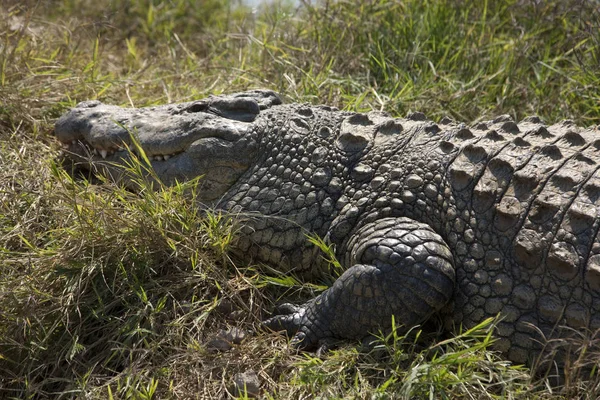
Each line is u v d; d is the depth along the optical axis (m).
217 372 2.87
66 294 3.05
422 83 4.79
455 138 3.25
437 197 3.05
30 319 2.99
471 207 2.97
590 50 4.98
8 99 4.23
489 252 2.89
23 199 3.56
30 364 2.93
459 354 2.69
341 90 4.67
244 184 3.42
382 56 4.88
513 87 4.84
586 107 4.70
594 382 2.64
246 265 3.38
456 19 5.32
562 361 2.74
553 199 2.85
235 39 5.84
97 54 5.20
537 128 3.25
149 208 3.27
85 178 3.80
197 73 5.16
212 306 3.07
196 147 3.44
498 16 5.42
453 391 2.69
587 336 2.69
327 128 3.43
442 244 2.95
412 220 3.05
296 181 3.32
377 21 5.28
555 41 5.29
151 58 5.58
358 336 2.98
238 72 5.00
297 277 3.34
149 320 3.01
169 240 3.16
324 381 2.75
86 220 3.17
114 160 3.67
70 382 2.86
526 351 2.80
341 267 3.12
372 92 4.71
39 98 4.38
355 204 3.19
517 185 2.94
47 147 4.04
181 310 3.09
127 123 3.65
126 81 4.72
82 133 3.76
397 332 2.94
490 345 2.87
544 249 2.79
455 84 4.80
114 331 3.02
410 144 3.27
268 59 5.12
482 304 2.88
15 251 3.31
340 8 5.45
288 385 2.78
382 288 2.88
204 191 3.47
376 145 3.32
